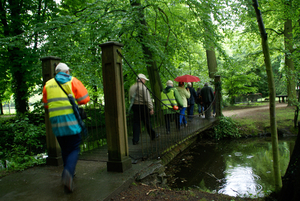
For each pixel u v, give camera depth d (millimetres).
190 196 2701
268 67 2803
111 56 2951
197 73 11375
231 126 9414
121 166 2977
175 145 4773
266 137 8961
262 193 3654
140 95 4285
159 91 8258
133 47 6781
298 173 2691
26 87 8094
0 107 19906
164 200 2475
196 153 6676
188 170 5023
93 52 6383
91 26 6051
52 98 2516
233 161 5734
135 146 4469
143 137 5531
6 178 2992
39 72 6020
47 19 7973
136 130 4398
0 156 4641
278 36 12969
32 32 6004
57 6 8352
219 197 2824
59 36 5680
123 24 6266
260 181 4246
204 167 5250
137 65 6879
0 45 5809
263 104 16516
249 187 3973
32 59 6766
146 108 4250
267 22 12062
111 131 3045
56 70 2680
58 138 2629
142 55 6980
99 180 2732
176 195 2684
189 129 6289
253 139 8758
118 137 2990
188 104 8234
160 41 7176
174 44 7312
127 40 6648
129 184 2746
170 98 5273
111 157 3070
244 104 18094
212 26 6820
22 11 8188
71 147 2535
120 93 3051
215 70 10812
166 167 5070
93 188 2510
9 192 2510
